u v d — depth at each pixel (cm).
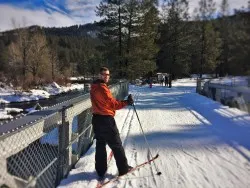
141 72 4316
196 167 616
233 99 1399
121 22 4288
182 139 849
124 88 2003
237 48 2714
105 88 539
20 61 5441
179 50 5344
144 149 748
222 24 4050
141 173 578
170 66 5394
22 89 4581
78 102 630
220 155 697
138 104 1703
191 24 5475
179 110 1433
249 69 2650
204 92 2148
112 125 541
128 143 805
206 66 5806
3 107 3172
